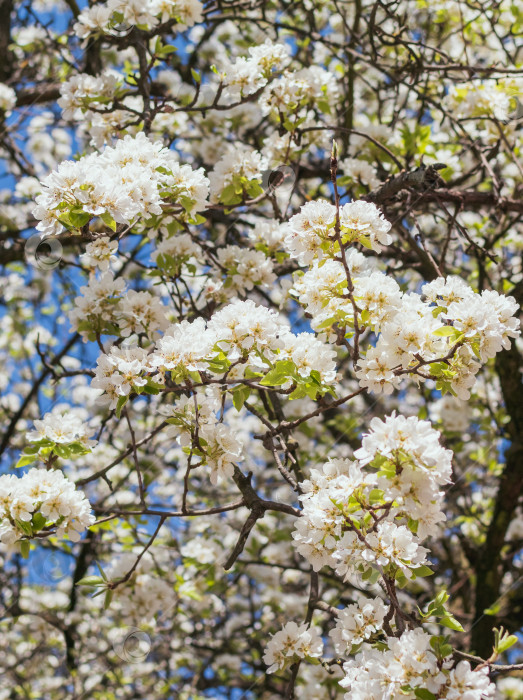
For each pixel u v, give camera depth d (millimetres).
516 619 5156
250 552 5484
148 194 2836
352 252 2732
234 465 3066
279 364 2609
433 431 2135
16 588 6090
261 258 3814
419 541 2391
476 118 4375
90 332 3389
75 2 5629
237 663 6000
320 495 2359
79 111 4207
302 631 2988
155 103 4051
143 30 4152
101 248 3100
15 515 2666
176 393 3266
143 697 5883
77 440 2992
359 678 2275
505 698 5102
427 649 2209
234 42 5828
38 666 6285
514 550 5750
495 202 4262
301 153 4340
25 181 5875
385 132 4488
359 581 2754
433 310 2615
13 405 6805
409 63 4531
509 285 5164
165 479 6156
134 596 4414
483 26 5684
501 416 5523
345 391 6270
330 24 6348
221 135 5539
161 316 3381
